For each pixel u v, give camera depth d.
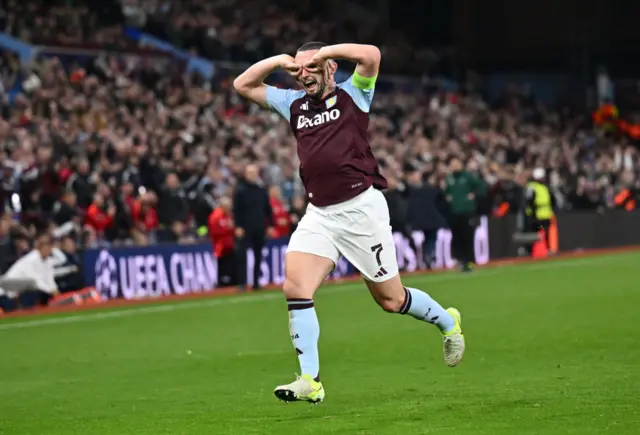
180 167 32.66
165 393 14.45
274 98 11.59
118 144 33.47
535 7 64.81
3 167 29.50
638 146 58.34
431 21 65.19
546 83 63.44
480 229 38.19
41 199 29.83
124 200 30.22
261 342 19.48
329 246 11.34
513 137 48.25
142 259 29.27
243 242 30.89
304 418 11.70
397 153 40.53
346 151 11.19
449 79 60.22
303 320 11.20
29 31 41.59
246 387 14.71
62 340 20.39
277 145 37.31
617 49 63.03
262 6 53.75
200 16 49.56
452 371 15.38
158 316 24.08
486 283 29.59
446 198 34.88
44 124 32.88
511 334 19.11
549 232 40.09
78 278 27.66
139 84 40.25
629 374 14.23
